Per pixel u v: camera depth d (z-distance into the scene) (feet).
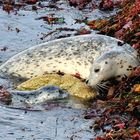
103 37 121.90
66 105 104.58
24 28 148.56
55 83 111.34
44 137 91.76
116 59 112.47
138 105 102.17
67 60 118.93
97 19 159.84
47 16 159.94
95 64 112.27
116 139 91.40
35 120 97.60
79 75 117.60
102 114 100.94
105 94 110.32
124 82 110.32
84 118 99.40
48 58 120.16
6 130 92.99
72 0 174.81
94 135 93.45
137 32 131.34
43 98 106.11
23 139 90.43
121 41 120.98
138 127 95.61
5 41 137.59
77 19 158.61
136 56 116.78
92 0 179.11
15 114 99.45
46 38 141.69
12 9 164.25
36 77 113.50
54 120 98.17
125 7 150.41
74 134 93.30
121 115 100.42
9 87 112.47
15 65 120.57
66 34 143.95
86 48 119.55
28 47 134.41
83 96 107.96
